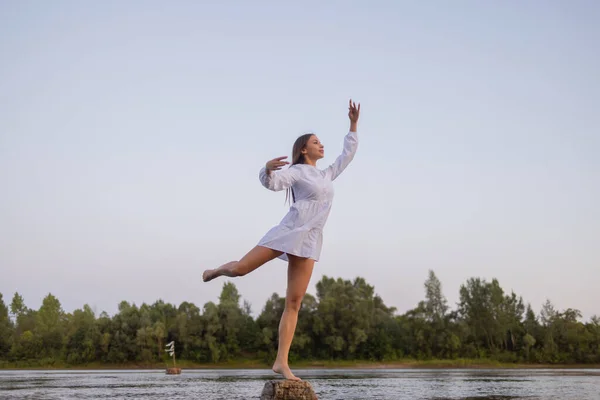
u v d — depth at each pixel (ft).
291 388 19.42
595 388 85.20
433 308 269.03
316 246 19.62
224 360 258.37
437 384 98.53
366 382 106.01
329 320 252.21
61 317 312.91
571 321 278.26
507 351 275.59
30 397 67.56
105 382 107.96
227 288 301.43
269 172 18.33
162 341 261.03
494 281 281.74
